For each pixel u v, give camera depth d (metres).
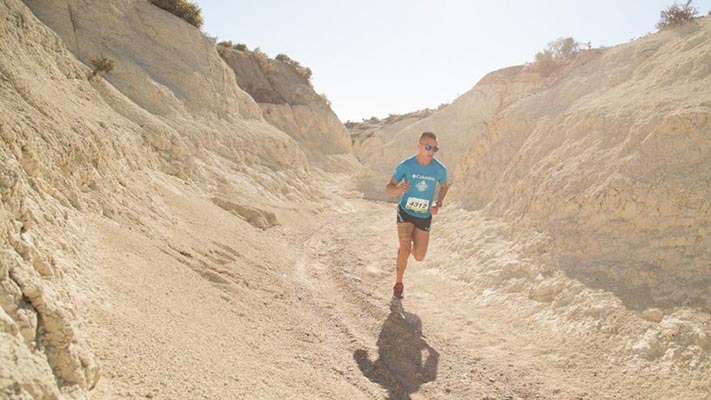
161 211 6.80
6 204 2.48
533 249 6.58
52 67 8.30
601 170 6.68
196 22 18.75
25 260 2.35
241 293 5.03
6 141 3.48
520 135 11.59
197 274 5.02
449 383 3.94
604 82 10.68
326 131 37.28
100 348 2.54
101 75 12.01
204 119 15.11
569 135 8.55
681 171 5.59
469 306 5.90
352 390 3.49
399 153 33.31
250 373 3.12
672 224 5.22
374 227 12.50
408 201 5.69
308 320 4.92
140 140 9.37
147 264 4.44
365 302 5.80
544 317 5.12
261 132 18.11
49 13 12.56
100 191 5.59
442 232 10.02
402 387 3.80
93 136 6.23
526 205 7.98
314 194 18.06
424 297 6.23
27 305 2.04
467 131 31.56
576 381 3.95
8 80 5.18
